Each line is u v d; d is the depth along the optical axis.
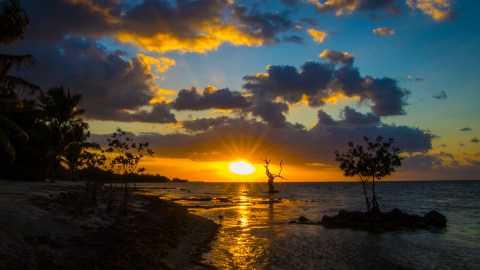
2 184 38.88
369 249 22.95
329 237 27.67
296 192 131.50
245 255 20.59
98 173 31.84
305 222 37.28
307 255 20.86
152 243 19.17
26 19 21.36
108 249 15.66
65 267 12.52
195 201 72.25
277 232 30.17
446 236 28.89
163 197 84.44
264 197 92.50
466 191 130.25
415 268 18.28
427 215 37.31
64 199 25.47
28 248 13.29
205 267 17.08
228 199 80.31
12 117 46.62
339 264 18.78
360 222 36.00
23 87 22.53
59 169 73.62
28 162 54.47
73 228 17.77
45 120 54.50
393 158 39.69
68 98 53.69
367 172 40.19
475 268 18.41
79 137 59.31
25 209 18.80
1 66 21.78
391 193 119.44
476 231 31.94
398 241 26.14
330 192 131.25
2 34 20.91
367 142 40.53
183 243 22.12
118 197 37.31
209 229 30.64
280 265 18.36
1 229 14.31
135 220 24.59
